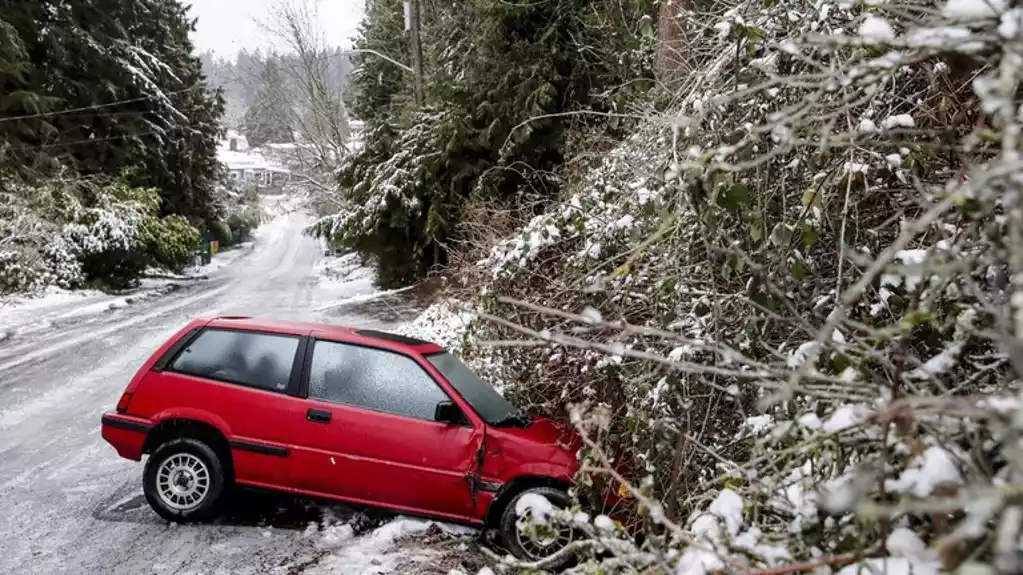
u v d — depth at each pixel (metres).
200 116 44.28
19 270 21.30
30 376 10.91
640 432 3.92
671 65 6.25
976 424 1.61
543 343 2.76
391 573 4.44
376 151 20.47
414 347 5.48
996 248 1.66
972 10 1.58
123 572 4.39
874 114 3.21
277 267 46.66
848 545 1.85
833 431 1.89
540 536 2.60
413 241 18.80
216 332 5.50
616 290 4.28
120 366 12.05
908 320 1.55
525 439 4.93
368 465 4.99
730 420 3.60
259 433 5.14
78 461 6.84
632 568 2.12
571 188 8.73
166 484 5.21
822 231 3.38
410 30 23.66
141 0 36.88
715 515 2.24
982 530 1.17
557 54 13.70
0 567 4.44
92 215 25.55
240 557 4.65
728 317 3.46
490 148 14.98
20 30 26.30
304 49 30.89
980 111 2.71
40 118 26.20
